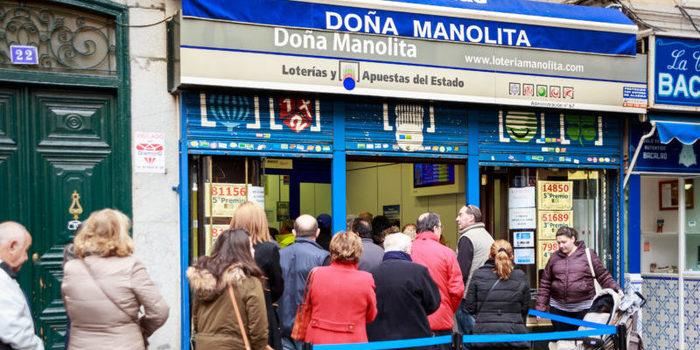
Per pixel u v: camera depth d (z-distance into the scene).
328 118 6.58
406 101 6.87
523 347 5.36
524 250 7.61
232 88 6.04
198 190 6.20
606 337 5.80
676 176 8.16
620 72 7.41
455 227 8.58
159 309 3.77
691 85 7.65
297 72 6.11
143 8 6.05
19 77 5.67
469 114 7.17
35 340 3.56
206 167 6.21
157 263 5.99
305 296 4.59
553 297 6.68
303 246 5.22
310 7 6.17
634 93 7.45
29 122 5.75
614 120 7.79
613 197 7.84
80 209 5.88
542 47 7.09
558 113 7.55
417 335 4.66
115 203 5.95
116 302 3.66
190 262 6.13
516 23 6.98
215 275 3.74
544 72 7.09
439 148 7.03
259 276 3.86
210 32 5.81
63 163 5.85
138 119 5.99
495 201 7.65
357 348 4.37
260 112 6.31
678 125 7.35
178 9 6.17
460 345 4.81
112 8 5.93
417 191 9.34
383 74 6.43
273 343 4.57
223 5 5.85
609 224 7.85
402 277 4.70
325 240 6.47
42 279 5.74
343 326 4.41
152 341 5.95
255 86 5.95
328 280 4.46
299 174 8.01
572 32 7.21
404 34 6.52
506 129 7.32
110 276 3.68
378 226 6.43
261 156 6.35
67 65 5.85
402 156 6.87
